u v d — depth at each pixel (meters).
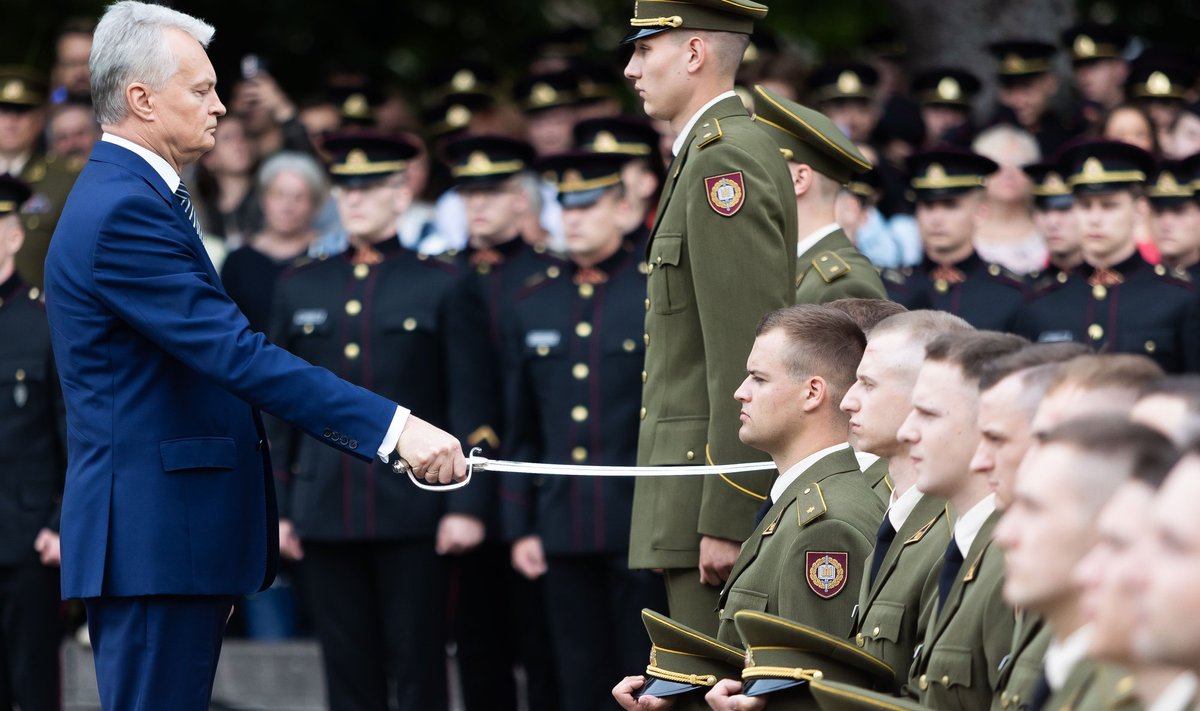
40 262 10.31
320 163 12.71
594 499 9.30
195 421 6.14
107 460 6.07
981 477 4.91
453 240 12.09
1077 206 10.09
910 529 5.34
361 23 16.66
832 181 7.54
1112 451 3.67
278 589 11.48
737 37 6.75
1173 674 3.45
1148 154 10.01
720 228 6.42
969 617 4.78
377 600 9.55
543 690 9.91
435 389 9.79
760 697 5.23
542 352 9.60
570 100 12.42
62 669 10.15
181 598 6.11
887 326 5.48
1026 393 4.51
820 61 16.38
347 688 9.48
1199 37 16.64
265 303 11.02
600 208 9.67
